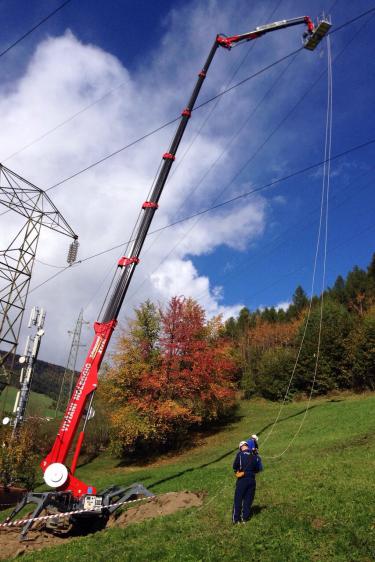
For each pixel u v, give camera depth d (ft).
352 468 52.65
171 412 122.93
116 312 59.88
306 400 191.93
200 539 33.22
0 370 114.73
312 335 207.31
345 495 39.09
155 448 135.64
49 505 52.75
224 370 141.79
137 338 134.72
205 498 52.70
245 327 341.62
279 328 293.84
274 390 204.74
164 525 41.37
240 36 68.64
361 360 184.65
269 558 27.81
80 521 53.57
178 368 132.67
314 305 314.55
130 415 125.18
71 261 119.96
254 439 39.60
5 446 94.89
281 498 42.11
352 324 214.48
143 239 62.49
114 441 130.21
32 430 148.97
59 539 49.85
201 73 69.31
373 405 125.08
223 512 41.98
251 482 37.32
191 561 29.50
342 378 196.54
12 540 48.83
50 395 339.57
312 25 61.67
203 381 134.10
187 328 134.41
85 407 57.72
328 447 77.20
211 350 140.36
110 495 56.08
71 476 54.44
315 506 37.01
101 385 132.16
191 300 140.97
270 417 151.43
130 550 34.27
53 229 122.01
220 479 64.03
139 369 128.98
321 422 116.67
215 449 119.44
